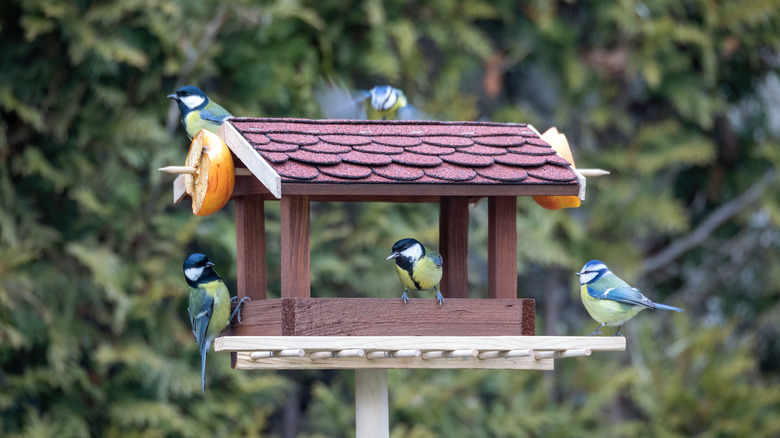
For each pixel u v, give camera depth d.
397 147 5.66
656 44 11.57
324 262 10.12
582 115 12.13
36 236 9.21
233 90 10.09
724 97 12.81
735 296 13.14
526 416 10.86
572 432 10.97
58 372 8.98
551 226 11.21
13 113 9.26
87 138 9.38
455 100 11.02
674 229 12.40
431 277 5.55
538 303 12.82
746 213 12.60
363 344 5.12
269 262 10.23
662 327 12.95
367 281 10.31
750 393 11.00
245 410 10.04
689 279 13.21
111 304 9.46
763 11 11.77
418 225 10.60
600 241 11.94
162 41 9.38
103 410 9.34
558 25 11.66
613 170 11.97
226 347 4.94
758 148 12.45
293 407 11.52
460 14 11.20
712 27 11.84
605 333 12.02
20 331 8.98
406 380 10.63
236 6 9.66
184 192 6.13
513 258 5.82
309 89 10.05
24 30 9.33
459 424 10.73
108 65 9.31
